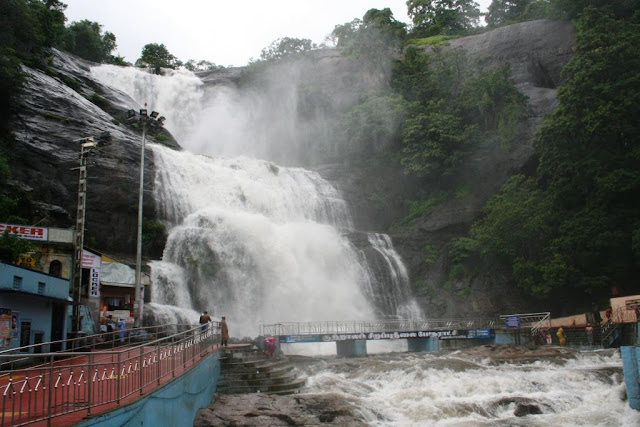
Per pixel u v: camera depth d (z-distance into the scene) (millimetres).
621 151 48688
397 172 65688
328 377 24250
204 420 16297
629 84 48062
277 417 17156
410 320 47062
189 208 47844
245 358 23203
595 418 18922
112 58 82750
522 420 18750
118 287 33500
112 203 41875
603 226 45844
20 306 20562
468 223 57625
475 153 60375
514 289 52062
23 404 10203
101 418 9070
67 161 41438
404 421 18688
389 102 66125
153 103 72250
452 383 23000
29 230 27797
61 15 69250
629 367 18938
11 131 40375
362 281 51625
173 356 14219
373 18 86375
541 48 73938
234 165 56188
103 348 25266
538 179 54188
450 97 67500
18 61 43062
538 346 34875
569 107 49812
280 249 47375
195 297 41438
